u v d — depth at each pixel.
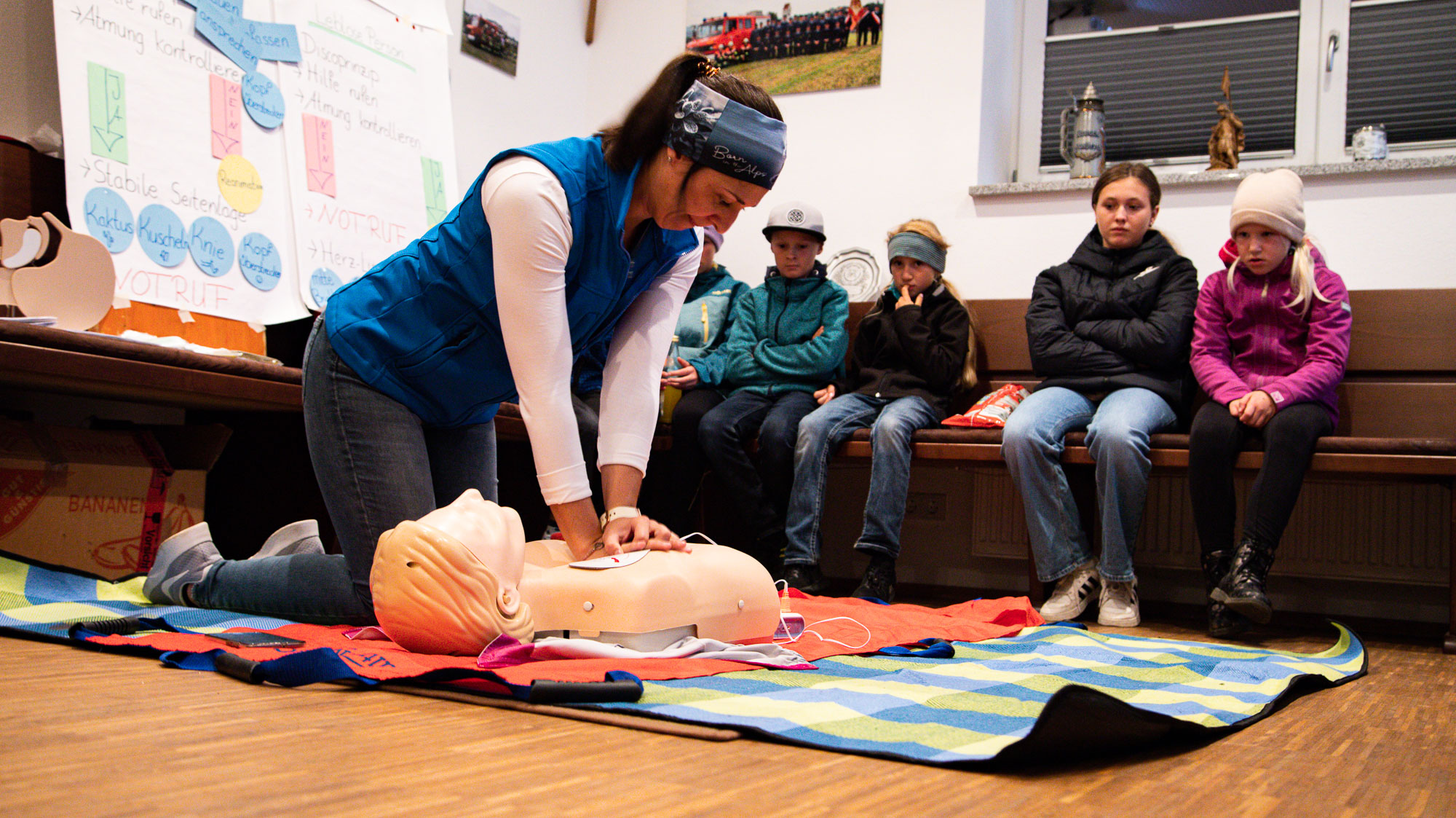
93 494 1.93
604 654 1.22
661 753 0.83
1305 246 2.53
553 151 1.28
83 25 2.19
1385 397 2.77
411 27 3.17
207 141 2.44
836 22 3.74
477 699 1.01
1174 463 2.49
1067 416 2.67
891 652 1.51
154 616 1.45
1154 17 3.71
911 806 0.70
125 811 0.61
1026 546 3.28
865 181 3.67
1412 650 2.20
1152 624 2.61
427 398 1.48
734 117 1.21
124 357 1.79
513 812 0.64
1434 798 0.81
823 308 3.19
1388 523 2.87
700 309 3.30
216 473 2.54
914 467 3.48
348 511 1.46
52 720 0.86
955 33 3.57
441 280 1.39
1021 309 3.21
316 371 1.46
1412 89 3.36
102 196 2.18
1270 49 3.52
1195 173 3.20
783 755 0.84
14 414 2.04
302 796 0.66
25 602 1.57
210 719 0.89
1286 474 2.28
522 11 3.80
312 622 1.53
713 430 2.95
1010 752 0.80
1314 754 0.97
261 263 2.55
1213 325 2.62
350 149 2.86
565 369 1.31
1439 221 2.96
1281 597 3.01
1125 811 0.72
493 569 1.25
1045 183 3.37
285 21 2.72
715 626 1.37
